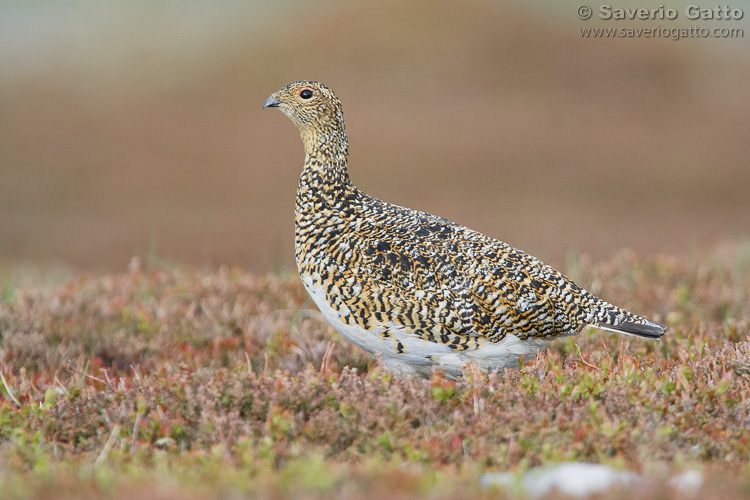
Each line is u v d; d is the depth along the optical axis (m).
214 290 19.98
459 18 73.50
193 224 52.66
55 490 9.14
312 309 19.11
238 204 56.28
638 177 58.91
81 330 17.66
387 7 75.00
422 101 67.56
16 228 52.38
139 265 22.28
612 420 11.25
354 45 72.31
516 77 70.19
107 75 76.44
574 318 14.33
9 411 12.27
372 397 11.96
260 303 19.39
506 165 60.06
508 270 14.06
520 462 10.15
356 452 10.91
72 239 50.94
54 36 87.75
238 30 82.75
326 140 15.20
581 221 51.38
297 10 83.50
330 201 14.95
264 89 70.88
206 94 71.19
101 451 11.24
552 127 64.69
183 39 83.56
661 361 13.84
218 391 12.47
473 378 12.27
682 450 10.75
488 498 8.60
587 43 72.06
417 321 13.72
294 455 10.56
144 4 93.81
